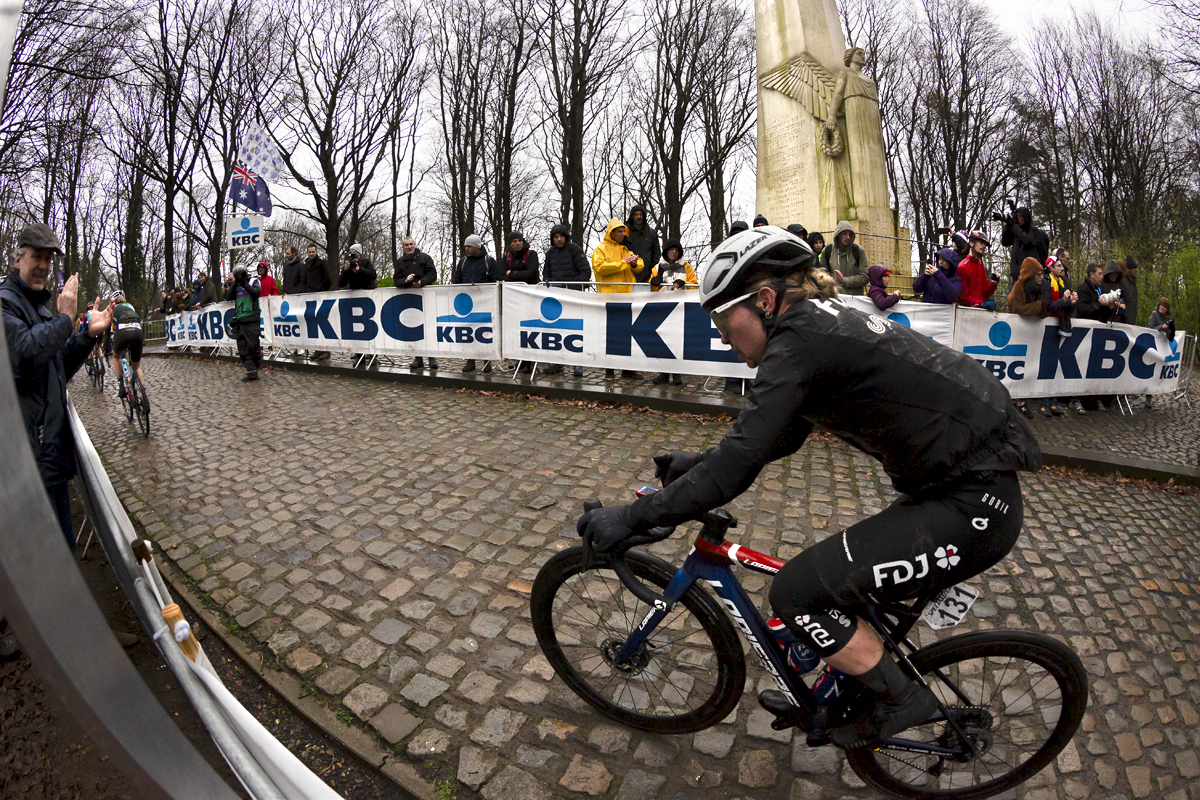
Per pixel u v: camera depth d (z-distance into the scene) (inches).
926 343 60.2
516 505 155.3
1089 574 128.3
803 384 58.1
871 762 72.1
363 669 98.5
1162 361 300.4
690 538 135.8
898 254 403.2
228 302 456.1
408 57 912.9
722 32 960.3
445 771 80.1
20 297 107.5
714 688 77.9
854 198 386.3
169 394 317.1
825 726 70.3
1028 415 269.6
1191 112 743.1
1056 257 274.4
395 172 995.3
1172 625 112.3
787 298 60.7
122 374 248.2
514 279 303.0
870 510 151.7
